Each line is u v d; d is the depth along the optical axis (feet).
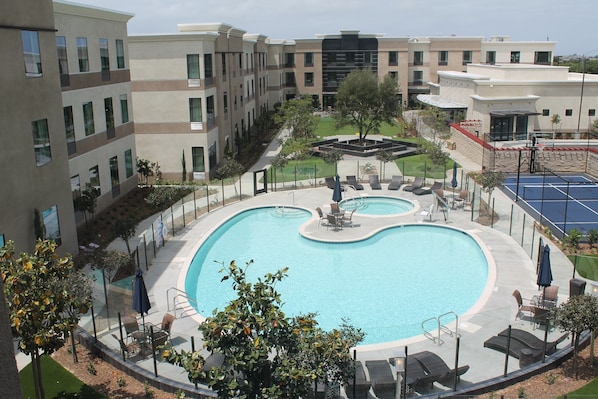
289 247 95.09
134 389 51.06
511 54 287.07
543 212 110.01
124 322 58.18
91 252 82.23
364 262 87.61
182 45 134.31
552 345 54.75
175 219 99.96
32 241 72.74
